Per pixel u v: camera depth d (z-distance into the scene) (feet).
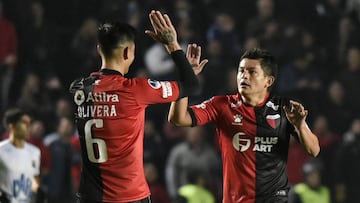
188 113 74.74
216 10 180.24
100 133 69.77
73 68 169.48
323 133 159.12
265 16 174.09
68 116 152.66
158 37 70.08
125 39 70.13
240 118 75.00
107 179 70.03
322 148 157.69
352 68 170.30
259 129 74.64
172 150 153.07
